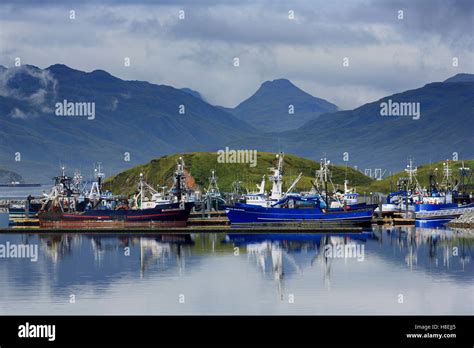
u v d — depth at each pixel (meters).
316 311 127.12
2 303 134.00
